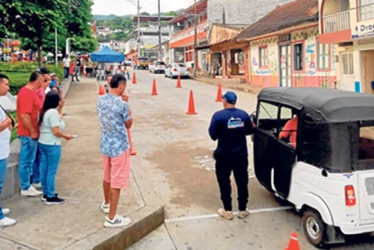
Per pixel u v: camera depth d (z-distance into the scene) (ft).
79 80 93.50
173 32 182.09
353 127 13.66
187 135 34.17
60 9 49.70
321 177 14.15
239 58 99.76
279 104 17.33
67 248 13.32
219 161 17.04
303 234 15.90
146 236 15.96
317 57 61.21
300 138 15.43
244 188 17.33
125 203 17.62
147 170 24.29
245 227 16.69
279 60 73.41
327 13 54.85
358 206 13.51
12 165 18.11
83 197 18.20
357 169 13.62
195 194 20.33
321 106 14.33
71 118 40.86
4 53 150.41
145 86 82.43
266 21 79.46
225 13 115.96
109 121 14.82
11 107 34.58
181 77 108.06
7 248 13.33
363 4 46.96
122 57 88.53
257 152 19.51
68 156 26.04
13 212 16.30
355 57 51.06
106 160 15.35
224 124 16.63
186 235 16.02
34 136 17.46
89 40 134.92
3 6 40.01
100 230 14.66
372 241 15.23
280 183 17.20
